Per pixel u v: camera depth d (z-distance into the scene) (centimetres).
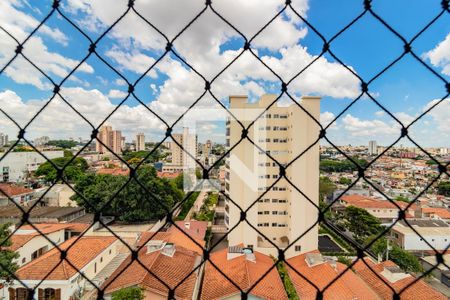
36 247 1072
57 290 797
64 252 141
